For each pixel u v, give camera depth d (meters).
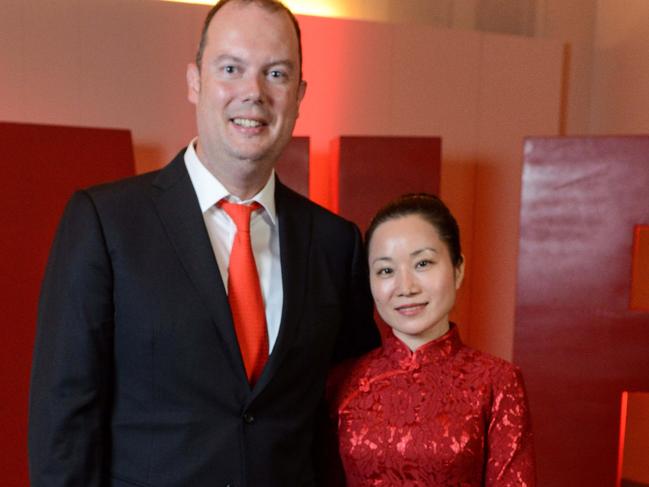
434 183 2.54
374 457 1.30
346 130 2.81
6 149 2.19
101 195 1.21
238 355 1.18
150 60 2.58
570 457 2.34
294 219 1.35
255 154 1.21
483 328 3.02
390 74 2.83
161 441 1.16
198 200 1.25
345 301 1.40
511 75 2.92
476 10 3.04
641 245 2.80
